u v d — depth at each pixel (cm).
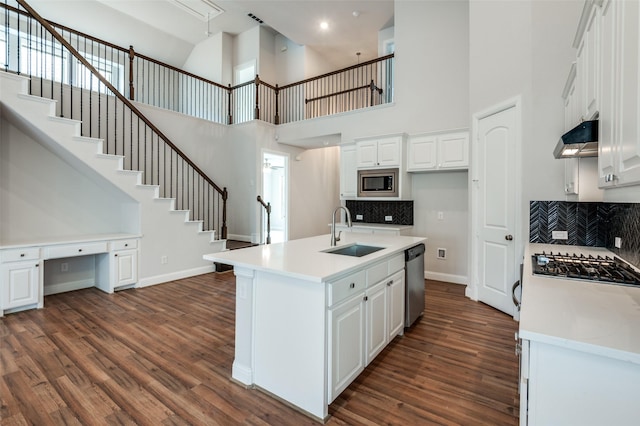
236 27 722
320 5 580
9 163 379
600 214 277
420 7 492
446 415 185
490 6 363
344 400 200
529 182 313
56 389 207
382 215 543
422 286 335
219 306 368
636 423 88
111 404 193
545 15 300
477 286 394
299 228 736
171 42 764
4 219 377
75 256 404
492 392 207
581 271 176
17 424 175
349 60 796
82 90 457
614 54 129
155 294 412
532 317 111
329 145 709
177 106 825
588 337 94
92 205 446
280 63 759
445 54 471
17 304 338
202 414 186
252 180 650
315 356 185
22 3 361
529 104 312
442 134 463
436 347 271
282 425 178
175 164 582
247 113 730
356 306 214
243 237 667
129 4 633
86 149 382
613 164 129
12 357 247
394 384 217
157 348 265
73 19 652
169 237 475
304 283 190
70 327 306
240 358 221
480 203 385
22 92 330
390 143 491
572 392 95
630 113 110
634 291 143
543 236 305
